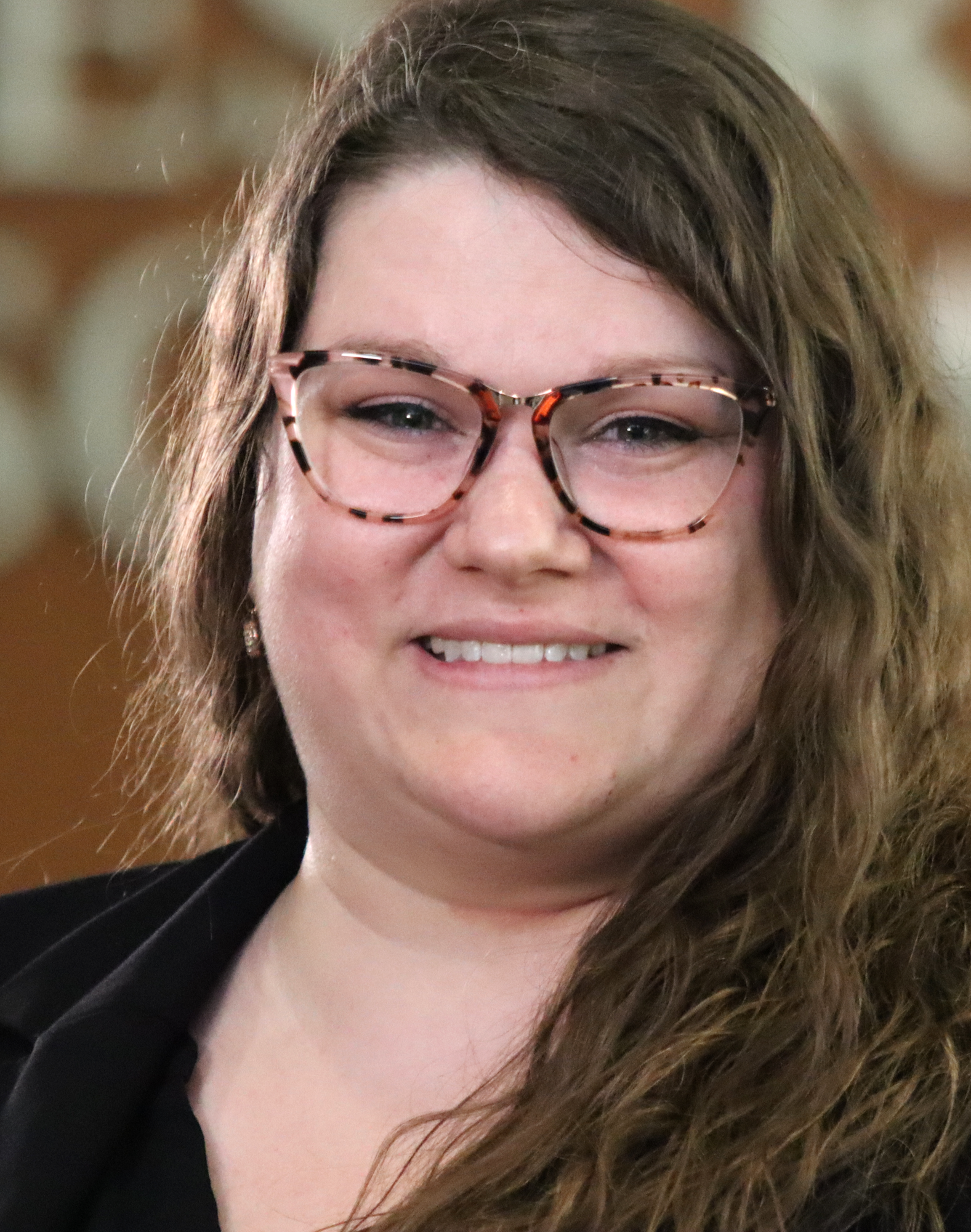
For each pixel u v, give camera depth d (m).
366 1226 4.99
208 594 6.57
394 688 5.29
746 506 5.27
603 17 5.39
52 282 15.37
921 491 5.81
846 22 15.60
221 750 6.87
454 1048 5.36
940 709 5.77
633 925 5.28
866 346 5.52
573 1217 4.70
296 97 14.65
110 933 6.41
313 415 5.36
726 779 5.36
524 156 5.07
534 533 4.96
